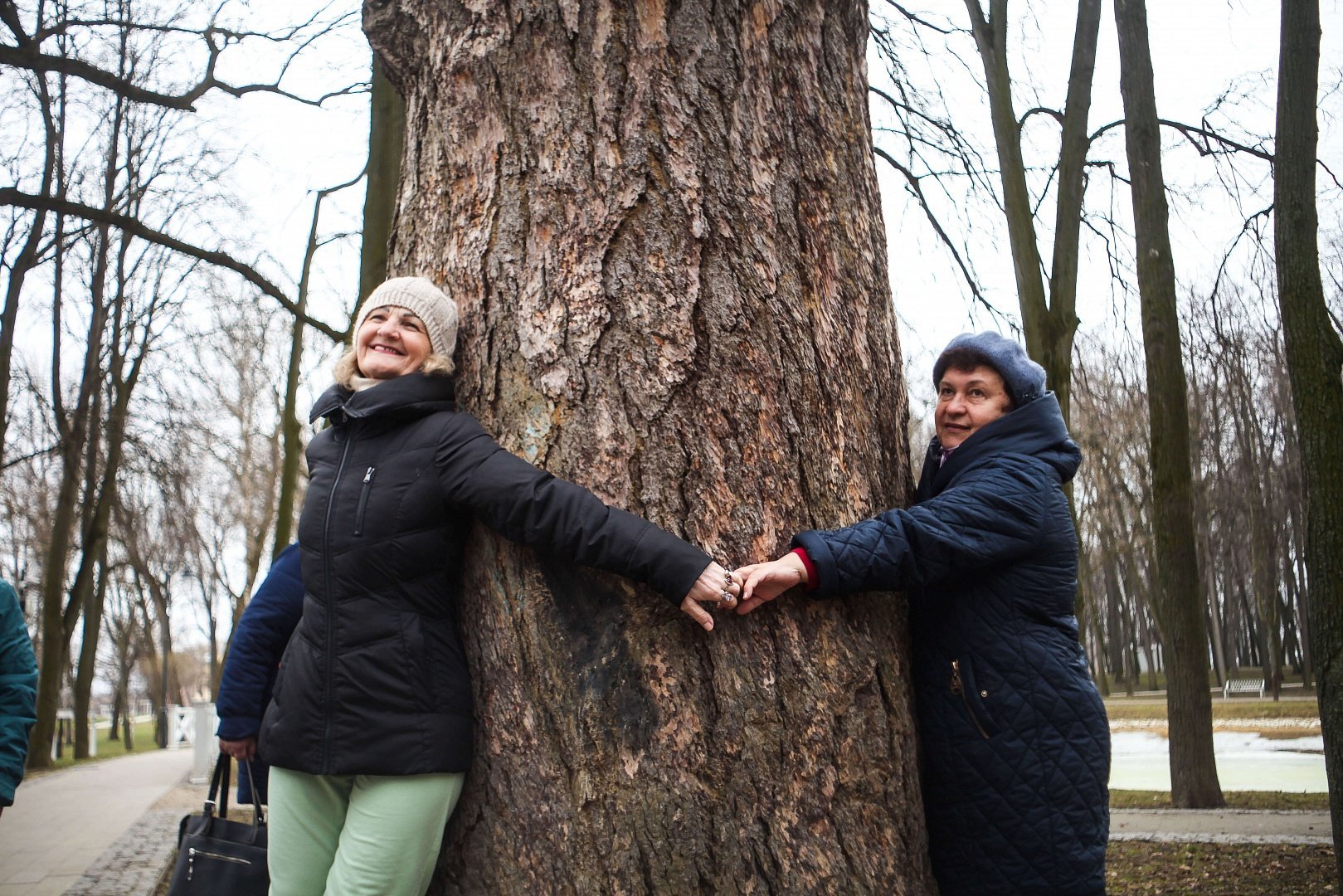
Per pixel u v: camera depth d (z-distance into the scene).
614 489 2.06
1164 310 9.29
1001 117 8.84
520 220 2.18
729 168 2.17
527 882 2.02
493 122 2.23
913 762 2.23
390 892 2.03
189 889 2.53
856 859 2.04
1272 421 21.72
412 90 2.44
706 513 2.06
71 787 12.61
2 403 15.02
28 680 2.81
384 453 2.12
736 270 2.14
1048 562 2.33
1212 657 43.94
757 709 2.02
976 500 2.23
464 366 2.24
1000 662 2.27
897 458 2.44
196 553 27.36
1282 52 5.91
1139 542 29.70
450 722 2.09
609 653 2.02
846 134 2.40
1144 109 9.30
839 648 2.12
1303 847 7.46
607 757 1.99
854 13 2.49
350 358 2.29
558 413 2.10
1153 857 7.44
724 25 2.20
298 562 2.99
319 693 2.07
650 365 2.09
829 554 2.03
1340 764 5.39
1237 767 14.33
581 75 2.17
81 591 17.09
